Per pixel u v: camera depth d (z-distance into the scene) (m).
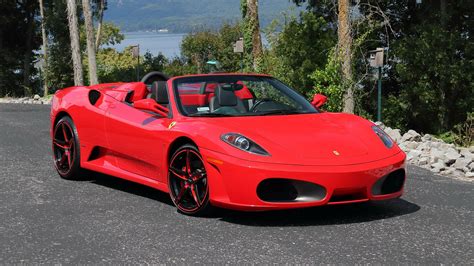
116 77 48.94
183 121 5.36
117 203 5.68
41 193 6.17
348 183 4.66
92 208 5.50
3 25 49.47
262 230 4.69
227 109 5.57
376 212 5.24
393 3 27.81
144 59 52.38
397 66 25.42
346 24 19.83
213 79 5.88
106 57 52.38
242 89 5.82
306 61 26.34
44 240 4.52
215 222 4.94
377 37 27.06
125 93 6.37
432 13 25.77
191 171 5.14
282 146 4.80
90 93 6.73
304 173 4.59
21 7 50.22
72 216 5.21
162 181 5.58
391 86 29.06
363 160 4.81
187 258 4.05
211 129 5.04
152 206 5.54
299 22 27.69
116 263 3.98
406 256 4.05
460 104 25.00
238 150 4.76
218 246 4.30
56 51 41.56
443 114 25.67
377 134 5.29
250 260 3.98
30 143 10.00
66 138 6.86
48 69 41.41
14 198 5.96
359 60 24.69
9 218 5.18
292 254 4.10
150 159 5.66
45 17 41.31
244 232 4.64
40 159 8.34
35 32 51.41
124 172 6.16
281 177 4.59
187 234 4.61
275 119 5.36
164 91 5.88
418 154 8.38
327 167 4.65
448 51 24.94
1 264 4.01
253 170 4.62
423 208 5.40
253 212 5.23
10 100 25.17
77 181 6.80
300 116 5.53
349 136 5.11
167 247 4.29
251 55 25.45
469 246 4.27
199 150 4.95
